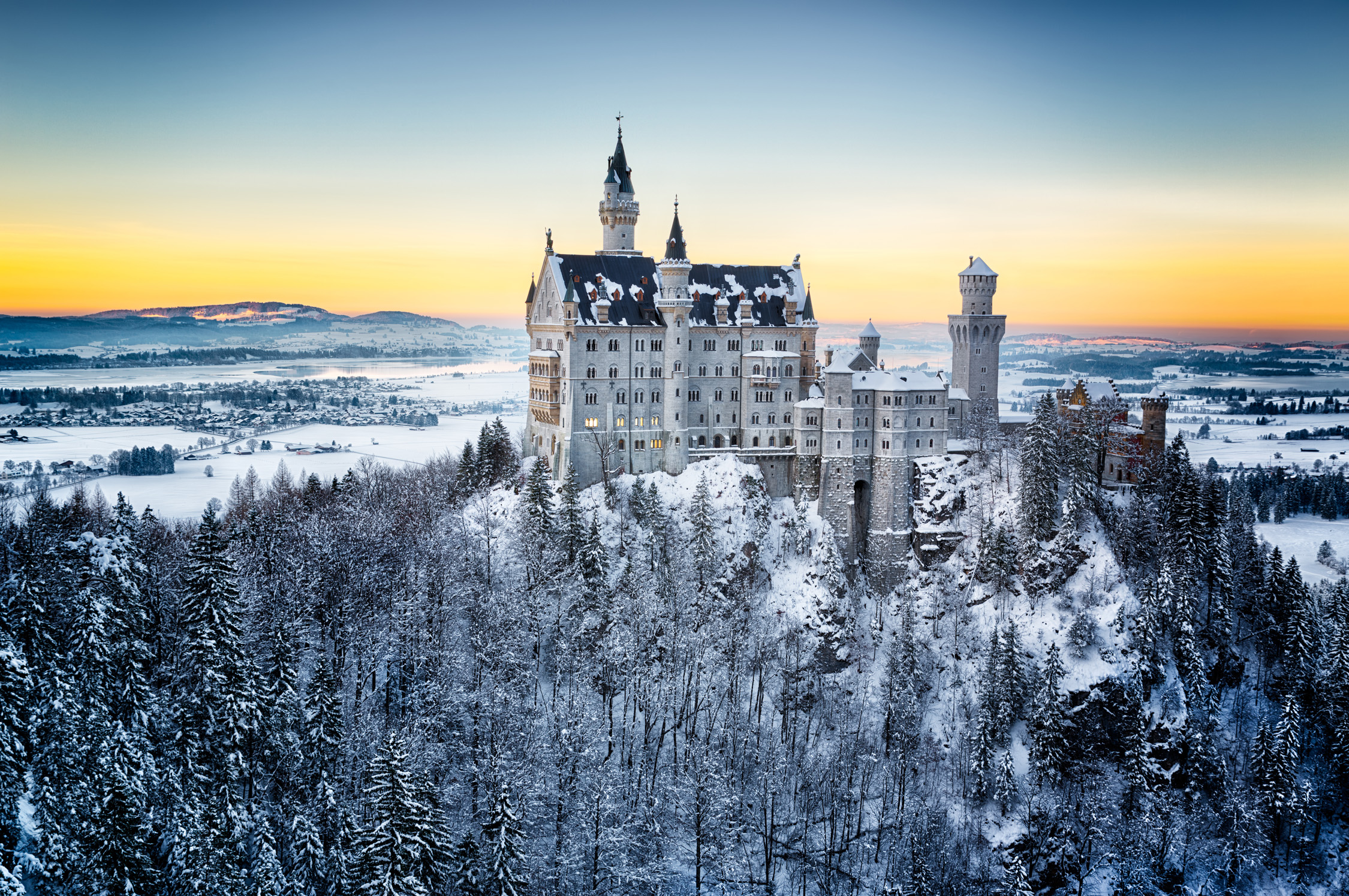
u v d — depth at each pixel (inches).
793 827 5054.1
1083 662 5979.3
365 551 5516.7
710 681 5482.3
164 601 4805.6
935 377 7711.6
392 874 3435.0
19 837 3107.8
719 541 6594.5
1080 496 6584.6
